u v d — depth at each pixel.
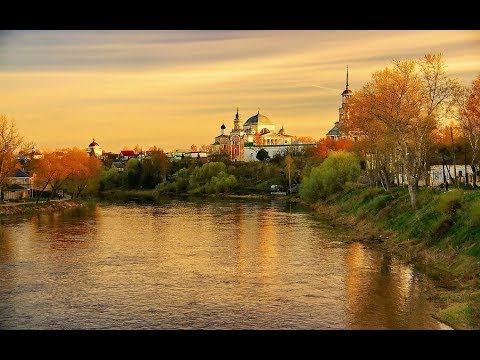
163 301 35.19
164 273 43.28
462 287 36.38
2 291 38.00
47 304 34.81
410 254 47.53
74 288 38.75
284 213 93.75
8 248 55.66
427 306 32.97
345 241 57.84
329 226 72.06
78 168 120.19
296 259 48.06
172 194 167.88
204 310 33.12
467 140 89.62
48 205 108.94
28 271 44.38
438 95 60.31
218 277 41.56
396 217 61.38
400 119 60.91
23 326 30.66
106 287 38.94
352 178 105.19
